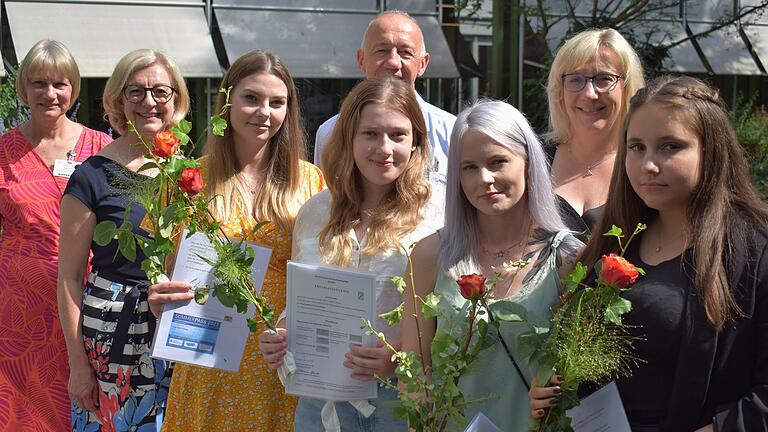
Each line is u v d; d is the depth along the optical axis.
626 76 3.95
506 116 2.84
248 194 3.75
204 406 3.56
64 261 4.01
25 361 4.68
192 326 3.29
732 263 2.46
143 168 3.01
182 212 2.99
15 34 10.56
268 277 3.66
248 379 3.58
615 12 12.30
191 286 3.27
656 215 2.75
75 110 6.25
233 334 3.31
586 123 3.98
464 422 2.53
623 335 2.57
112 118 4.12
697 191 2.57
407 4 12.11
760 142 10.02
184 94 4.20
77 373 4.01
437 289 2.90
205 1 11.44
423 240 3.00
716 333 2.44
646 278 2.60
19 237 4.79
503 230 2.92
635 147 2.63
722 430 2.37
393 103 3.26
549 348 2.53
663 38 12.48
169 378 3.98
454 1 12.22
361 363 3.04
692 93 2.58
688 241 2.56
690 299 2.49
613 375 2.61
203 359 3.29
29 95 4.87
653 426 2.54
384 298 3.22
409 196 3.31
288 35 11.57
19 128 4.98
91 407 4.04
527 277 2.83
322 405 3.31
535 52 12.29
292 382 3.13
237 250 3.05
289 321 3.14
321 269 3.10
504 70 12.31
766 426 2.35
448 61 12.05
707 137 2.55
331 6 11.89
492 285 2.58
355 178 3.36
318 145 4.91
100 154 4.07
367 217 3.36
